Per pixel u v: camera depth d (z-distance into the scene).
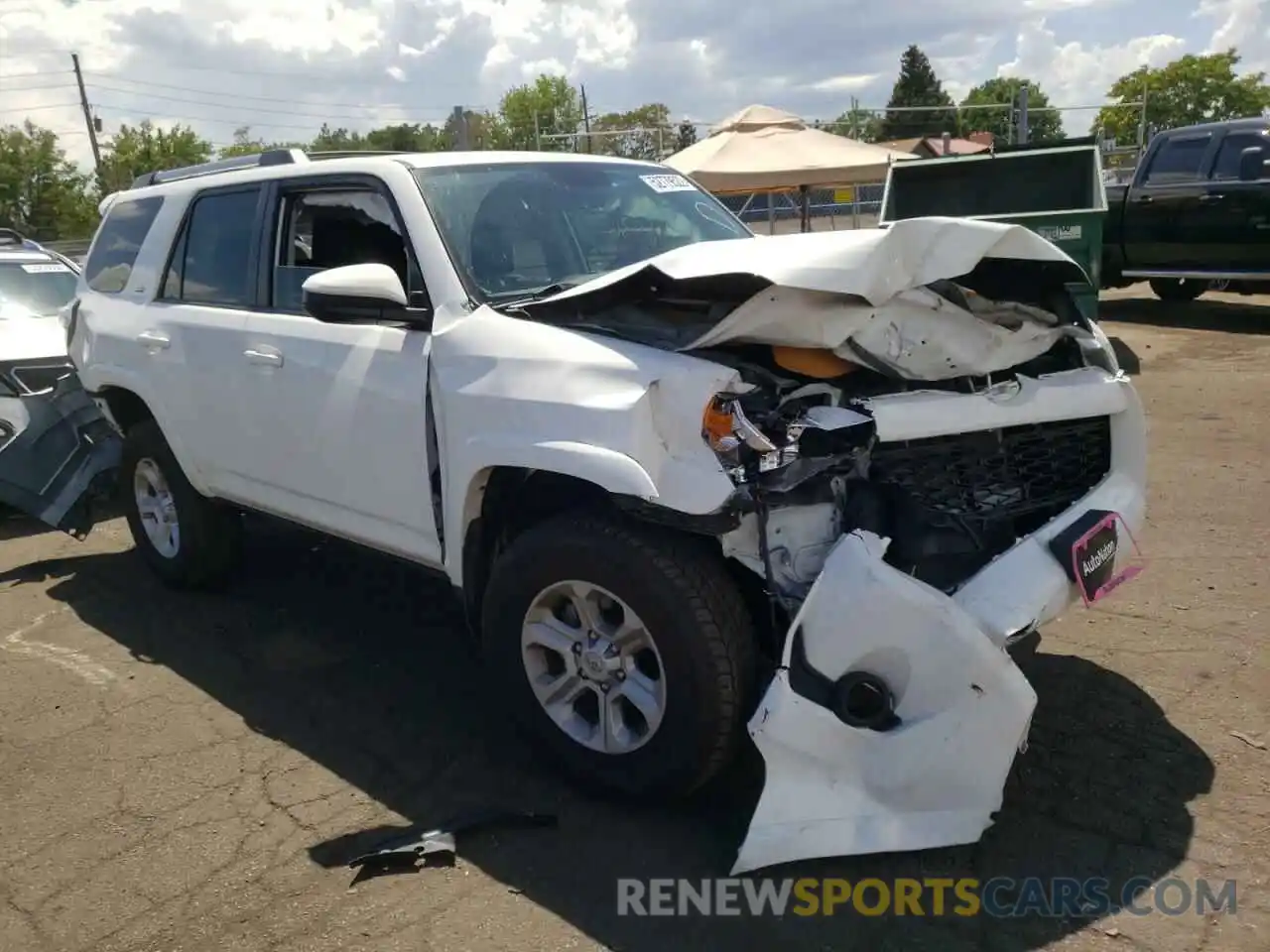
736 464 2.93
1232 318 13.35
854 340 3.10
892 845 2.90
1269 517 5.78
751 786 3.45
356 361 3.93
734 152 16.69
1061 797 3.32
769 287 3.03
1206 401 8.76
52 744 3.98
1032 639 4.34
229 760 3.81
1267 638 4.31
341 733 3.97
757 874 3.03
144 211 5.46
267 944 2.83
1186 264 12.66
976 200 10.76
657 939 2.79
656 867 3.09
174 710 4.21
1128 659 4.20
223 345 4.56
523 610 3.39
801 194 18.28
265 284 4.51
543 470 3.28
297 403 4.21
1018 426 3.38
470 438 3.39
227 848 3.28
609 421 3.03
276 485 4.51
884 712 2.90
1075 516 3.37
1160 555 5.29
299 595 5.42
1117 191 13.26
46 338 7.32
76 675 4.58
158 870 3.18
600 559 3.12
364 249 4.08
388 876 3.10
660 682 3.13
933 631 2.83
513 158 4.34
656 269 3.18
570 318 3.42
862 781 2.93
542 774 3.62
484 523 3.57
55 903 3.04
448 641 4.80
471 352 3.47
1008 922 2.80
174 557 5.41
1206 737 3.62
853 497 3.12
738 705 3.05
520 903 2.95
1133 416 3.54
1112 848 3.07
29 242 9.30
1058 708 3.85
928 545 3.19
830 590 2.88
